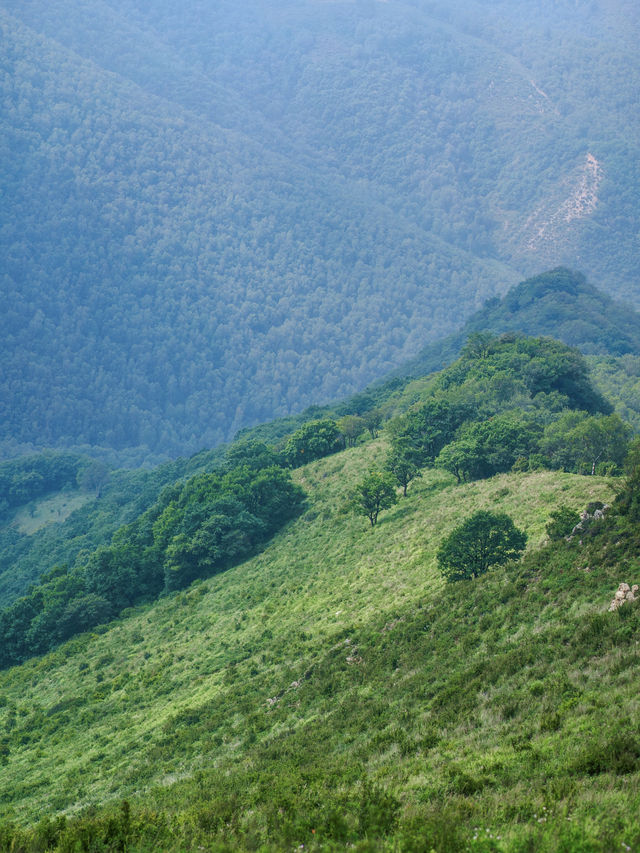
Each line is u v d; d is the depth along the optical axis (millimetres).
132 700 71375
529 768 27250
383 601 69625
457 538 63125
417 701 42562
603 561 48406
